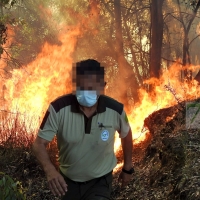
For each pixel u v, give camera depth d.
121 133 3.08
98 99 2.91
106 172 3.05
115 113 2.95
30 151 5.36
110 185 3.11
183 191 3.53
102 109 2.90
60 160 3.04
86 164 2.97
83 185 3.02
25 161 5.23
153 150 5.23
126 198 4.38
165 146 4.66
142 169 4.97
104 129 2.92
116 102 2.99
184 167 3.87
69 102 2.88
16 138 5.66
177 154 4.23
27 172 5.09
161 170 4.36
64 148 2.96
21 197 3.16
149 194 4.18
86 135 2.89
